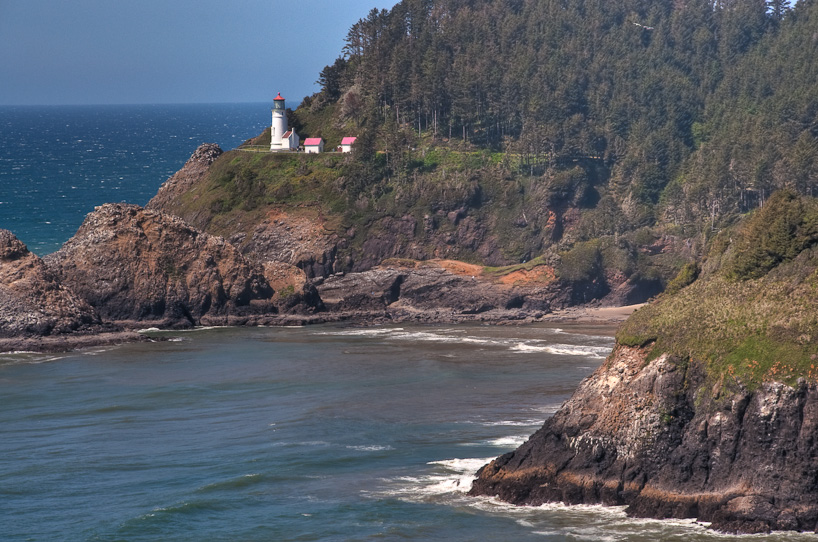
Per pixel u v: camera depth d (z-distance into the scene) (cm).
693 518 10319
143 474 12862
